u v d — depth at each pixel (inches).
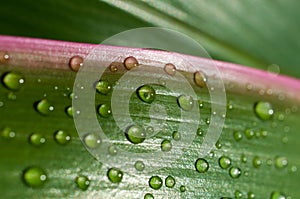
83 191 4.4
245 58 5.6
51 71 4.7
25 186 4.3
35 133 4.5
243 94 5.2
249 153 4.9
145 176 4.6
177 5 5.4
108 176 4.5
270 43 5.7
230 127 5.0
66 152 4.5
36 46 4.7
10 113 4.5
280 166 5.0
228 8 5.6
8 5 5.1
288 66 5.7
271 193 4.9
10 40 4.7
